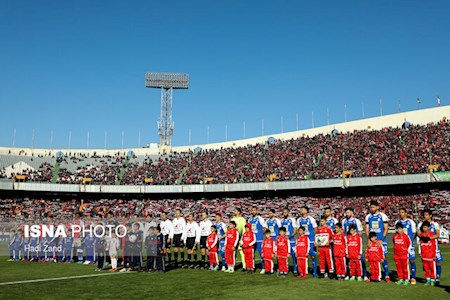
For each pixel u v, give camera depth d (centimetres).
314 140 6981
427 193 5194
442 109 6259
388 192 5525
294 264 1752
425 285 1434
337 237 1578
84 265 2148
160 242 1875
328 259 1614
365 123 6875
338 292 1323
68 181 6519
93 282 1574
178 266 2041
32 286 1491
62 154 7694
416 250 2723
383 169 5488
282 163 6556
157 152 8094
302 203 5788
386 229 1576
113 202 6569
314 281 1547
